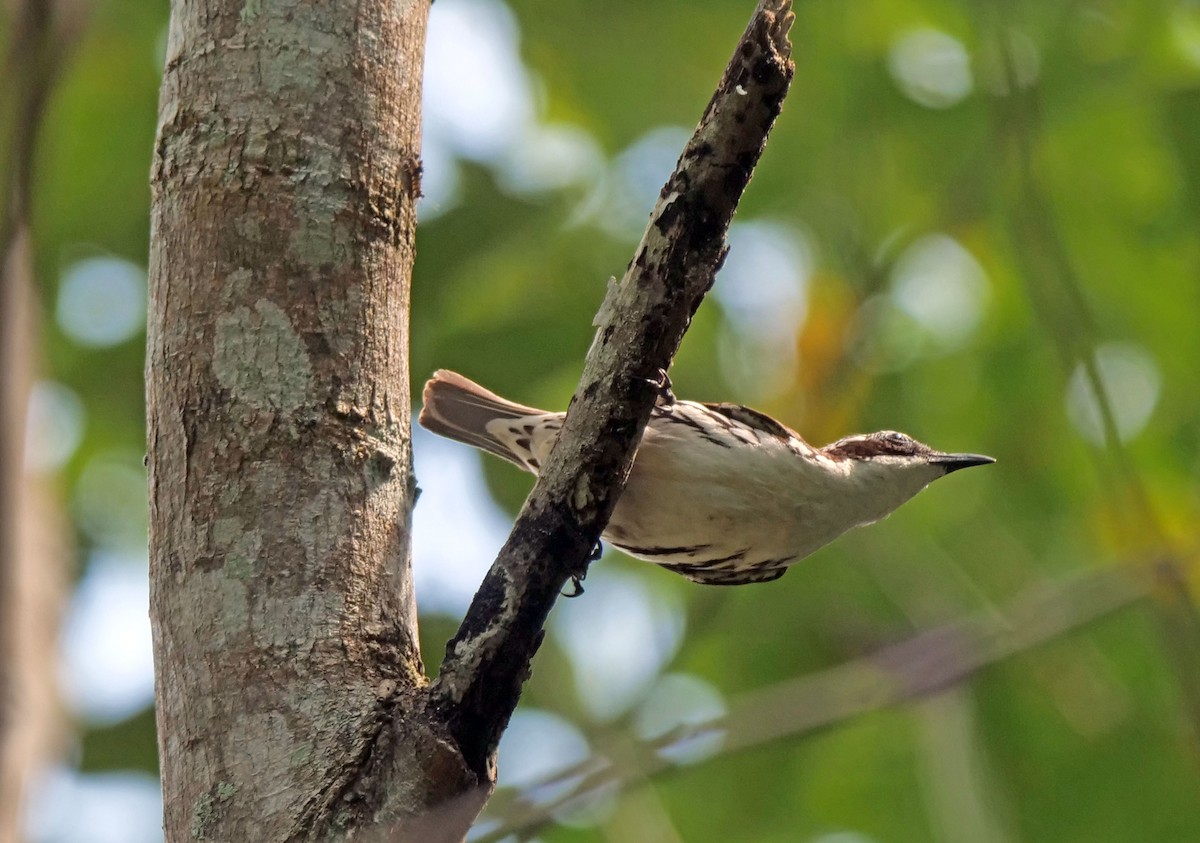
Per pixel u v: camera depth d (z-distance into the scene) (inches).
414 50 255.0
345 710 215.5
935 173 535.5
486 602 231.6
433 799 211.5
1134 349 551.8
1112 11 519.5
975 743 508.4
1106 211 542.6
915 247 548.4
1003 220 522.6
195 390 228.1
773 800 573.6
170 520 225.0
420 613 497.4
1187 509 516.1
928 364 564.4
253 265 233.0
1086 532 530.3
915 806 561.0
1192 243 535.5
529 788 320.8
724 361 547.2
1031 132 463.2
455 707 219.9
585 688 582.2
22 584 191.5
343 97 242.5
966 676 394.3
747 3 528.7
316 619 220.4
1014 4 467.5
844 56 544.1
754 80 234.4
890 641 532.1
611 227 537.0
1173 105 519.5
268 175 235.8
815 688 384.5
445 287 501.7
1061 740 514.0
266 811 209.0
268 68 239.9
